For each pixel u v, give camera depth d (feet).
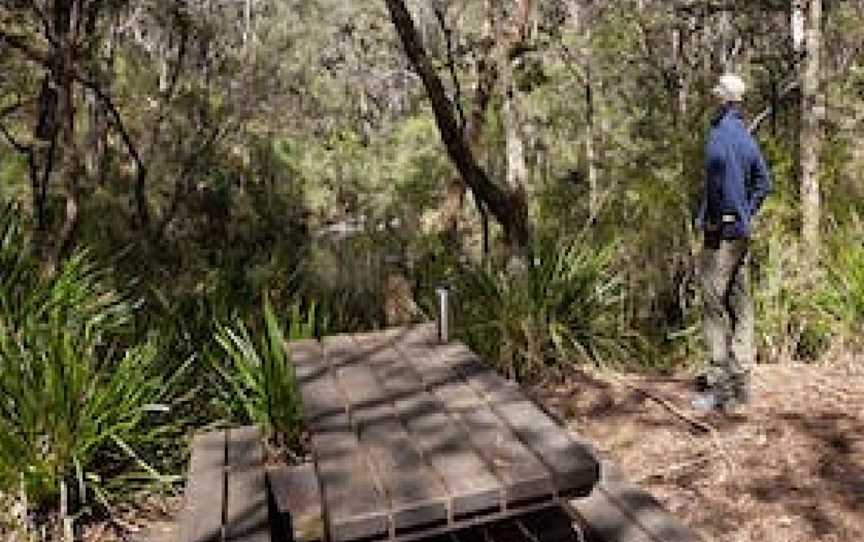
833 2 48.11
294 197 58.18
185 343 19.45
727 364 17.74
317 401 12.31
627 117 47.52
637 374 21.44
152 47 56.54
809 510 13.80
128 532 14.14
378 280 27.50
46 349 15.14
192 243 39.32
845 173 29.22
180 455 15.96
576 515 11.34
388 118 104.88
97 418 14.62
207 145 48.52
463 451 10.17
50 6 28.40
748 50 59.62
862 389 18.66
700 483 14.99
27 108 38.99
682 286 25.81
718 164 16.66
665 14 49.11
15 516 13.62
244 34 72.84
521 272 21.91
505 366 20.71
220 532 10.85
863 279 21.85
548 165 51.49
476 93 30.40
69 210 24.31
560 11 47.85
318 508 11.35
